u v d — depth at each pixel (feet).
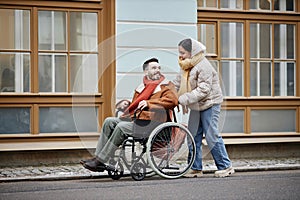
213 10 35.24
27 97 32.27
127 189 24.04
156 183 25.80
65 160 32.27
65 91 32.96
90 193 23.13
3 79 32.22
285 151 35.94
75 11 33.01
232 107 35.58
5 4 32.14
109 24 33.22
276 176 27.76
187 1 33.99
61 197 22.30
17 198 22.20
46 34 32.76
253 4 36.19
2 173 29.35
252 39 36.19
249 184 25.09
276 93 36.70
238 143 34.83
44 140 32.35
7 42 32.22
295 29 36.86
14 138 31.99
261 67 36.42
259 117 36.11
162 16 33.58
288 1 36.81
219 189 23.80
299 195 22.29
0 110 31.99
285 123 36.52
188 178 27.61
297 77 36.81
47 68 32.76
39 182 27.02
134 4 33.17
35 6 32.48
